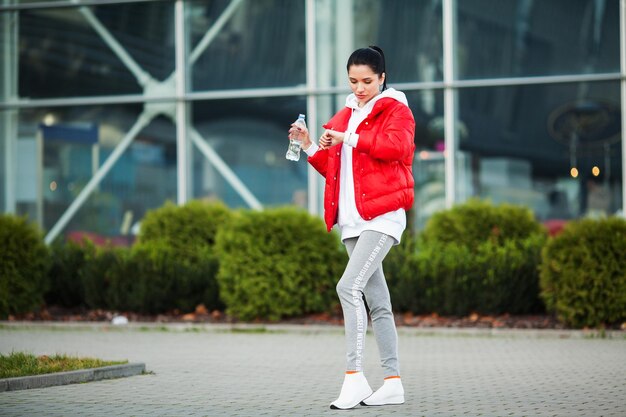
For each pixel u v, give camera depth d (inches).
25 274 576.7
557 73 642.8
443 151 657.0
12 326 546.6
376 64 286.2
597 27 637.3
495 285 538.9
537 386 330.0
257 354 428.5
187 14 698.2
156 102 702.5
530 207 646.5
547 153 644.1
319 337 502.0
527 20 647.8
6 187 721.6
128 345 462.9
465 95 655.8
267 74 686.5
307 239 547.2
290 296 545.0
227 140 692.1
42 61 717.9
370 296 292.8
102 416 267.3
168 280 576.1
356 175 286.2
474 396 307.6
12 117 722.2
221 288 557.9
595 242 506.6
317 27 679.1
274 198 684.7
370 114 286.2
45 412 272.8
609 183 634.8
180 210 624.1
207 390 320.5
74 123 714.8
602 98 637.3
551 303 515.8
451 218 589.9
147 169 703.1
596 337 491.5
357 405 288.4
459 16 657.6
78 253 611.5
